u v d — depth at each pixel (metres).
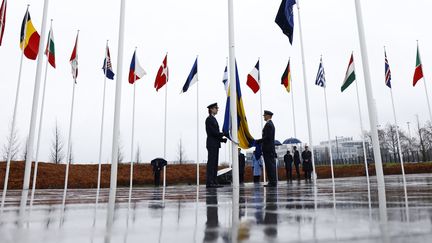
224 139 10.40
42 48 9.30
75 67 13.36
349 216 2.42
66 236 1.85
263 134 9.81
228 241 1.61
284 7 10.30
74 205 4.27
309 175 21.91
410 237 1.57
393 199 3.98
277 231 1.85
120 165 26.12
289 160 21.06
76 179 22.25
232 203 4.08
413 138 61.53
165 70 16.09
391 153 57.44
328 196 4.86
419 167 34.84
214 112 10.20
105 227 2.20
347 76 14.67
